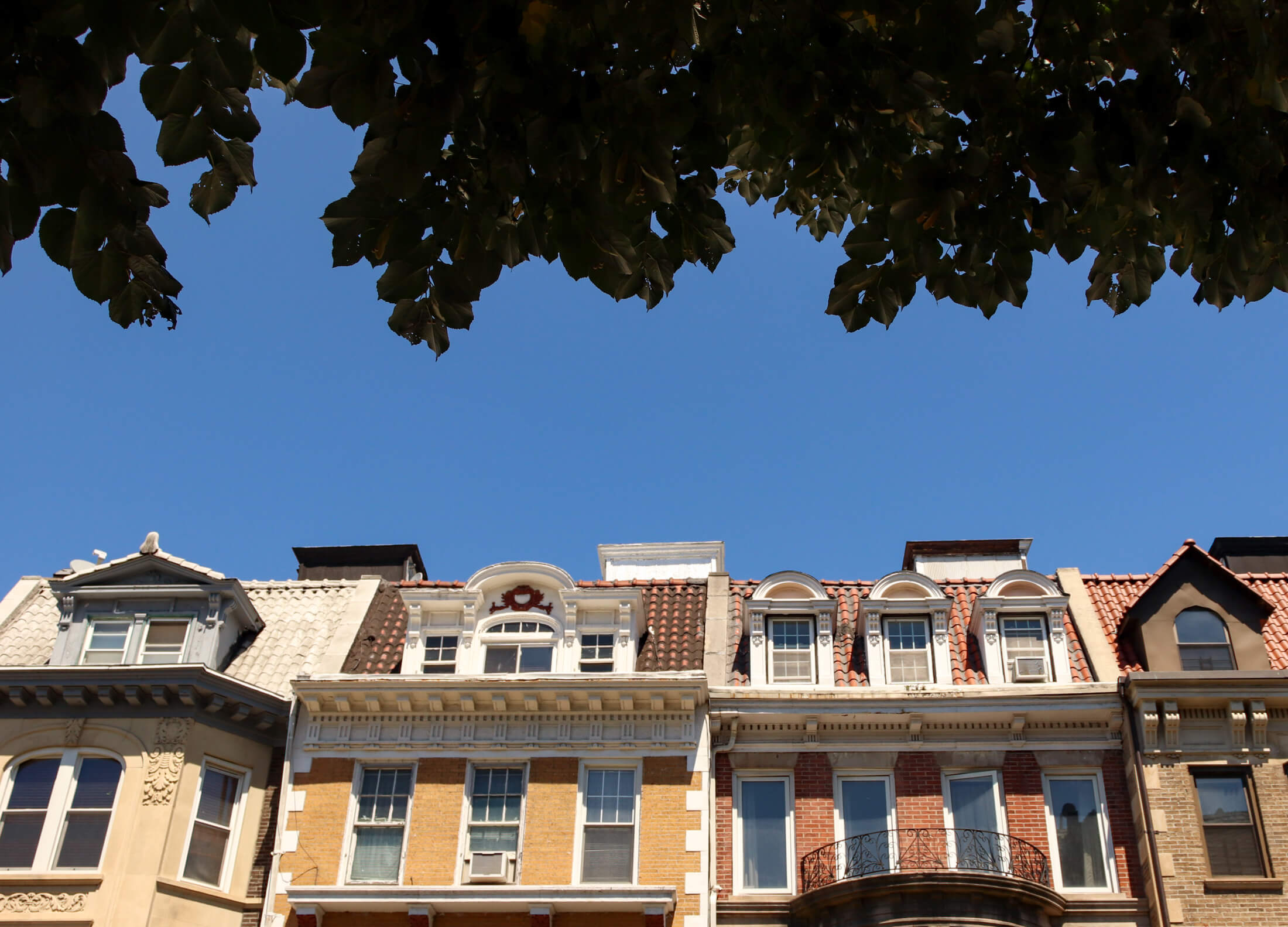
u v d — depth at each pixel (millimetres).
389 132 5930
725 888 19875
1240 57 6520
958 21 6582
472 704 21312
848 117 7055
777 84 6887
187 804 20141
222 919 19891
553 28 6094
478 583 23266
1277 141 6680
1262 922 18391
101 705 20859
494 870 19984
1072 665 21828
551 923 19281
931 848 19750
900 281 7562
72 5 5242
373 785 21062
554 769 20891
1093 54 7469
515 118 6367
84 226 5633
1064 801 20234
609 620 22875
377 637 23719
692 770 20625
